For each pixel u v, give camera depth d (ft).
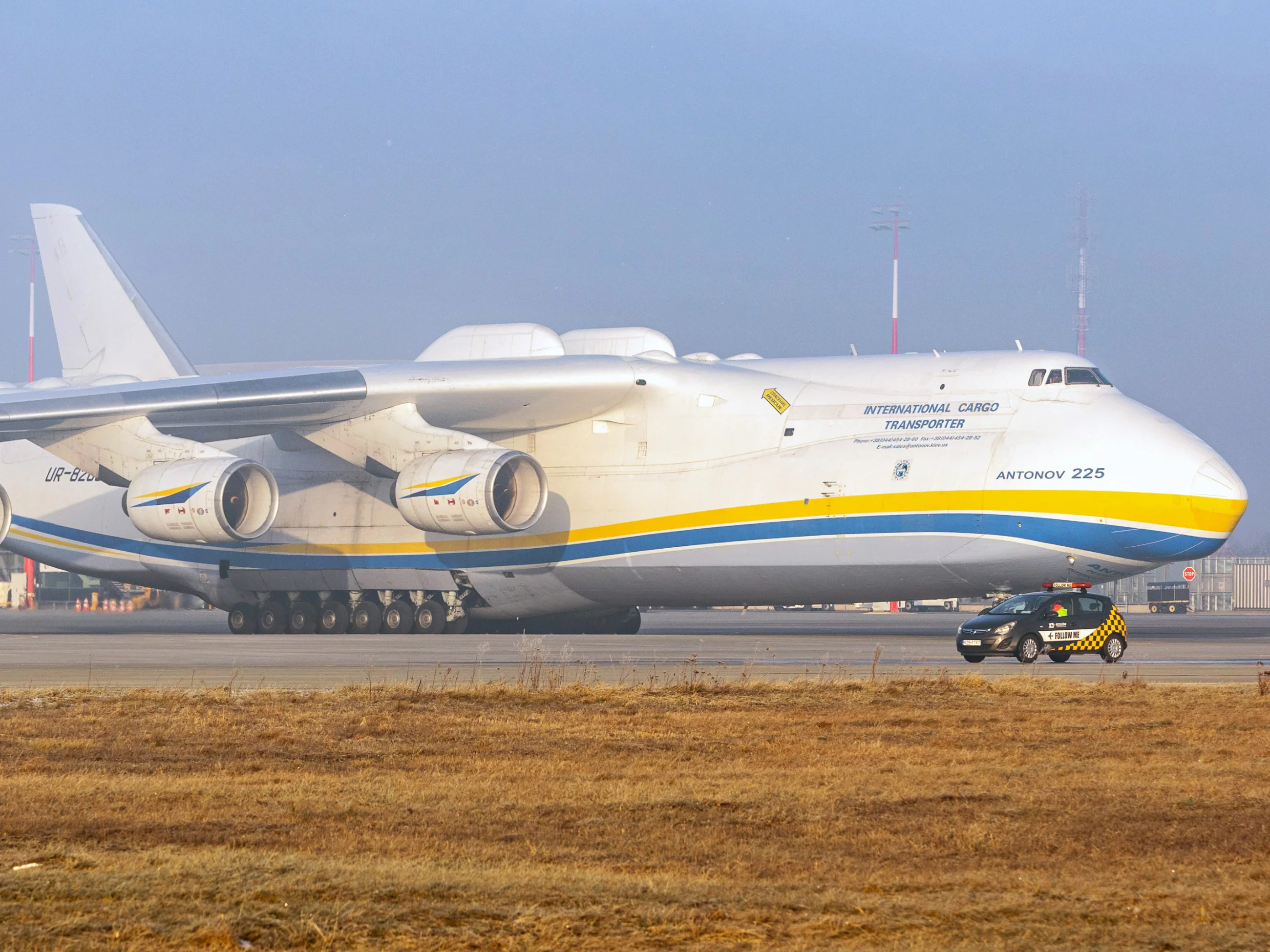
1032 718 174.09
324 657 283.79
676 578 356.79
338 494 389.39
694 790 122.11
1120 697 197.26
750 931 75.56
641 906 80.48
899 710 182.39
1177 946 73.41
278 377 331.57
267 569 396.98
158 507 345.51
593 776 130.11
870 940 74.18
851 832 104.73
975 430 327.88
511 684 214.28
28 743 150.51
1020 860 95.76
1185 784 125.29
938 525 325.01
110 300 447.83
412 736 157.79
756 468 344.28
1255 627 486.38
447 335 392.27
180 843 100.17
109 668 254.06
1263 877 90.53
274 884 85.10
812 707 186.80
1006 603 280.92
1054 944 73.61
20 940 72.74
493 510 336.90
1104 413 323.16
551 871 90.68
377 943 73.15
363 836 102.63
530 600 377.50
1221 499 312.50
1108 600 275.59
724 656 288.71
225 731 160.35
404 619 390.63
